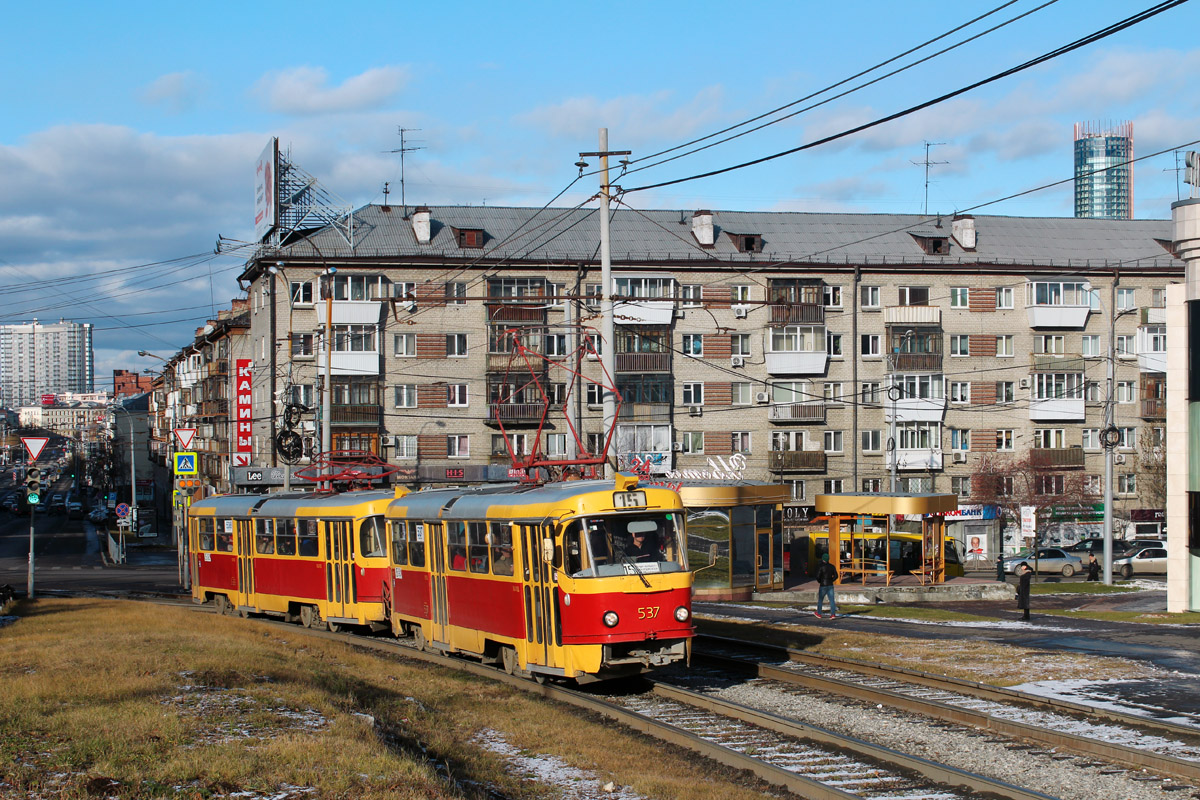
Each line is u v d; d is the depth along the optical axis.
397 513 20.94
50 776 9.14
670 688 15.17
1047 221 66.44
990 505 59.19
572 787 10.54
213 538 28.66
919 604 34.84
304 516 24.20
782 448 59.47
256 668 15.01
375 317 55.25
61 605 28.28
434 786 9.28
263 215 59.34
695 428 58.66
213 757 9.72
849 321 60.22
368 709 13.00
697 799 9.90
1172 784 10.57
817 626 23.89
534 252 57.50
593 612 14.92
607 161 24.11
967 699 14.70
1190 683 15.54
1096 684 15.45
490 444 56.59
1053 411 61.59
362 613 22.23
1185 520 29.23
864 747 11.74
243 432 55.75
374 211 60.56
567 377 56.94
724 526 34.69
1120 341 62.53
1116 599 36.22
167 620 22.73
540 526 15.63
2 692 12.59
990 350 61.47
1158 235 65.88
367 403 55.25
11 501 131.50
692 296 58.72
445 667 17.86
